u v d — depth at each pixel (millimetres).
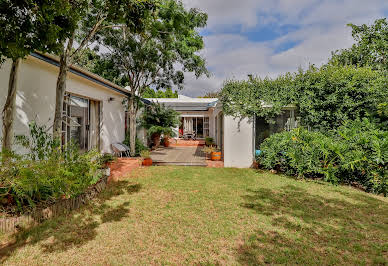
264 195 5031
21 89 4695
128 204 4355
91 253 2713
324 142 6512
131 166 7656
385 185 5496
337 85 7613
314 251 2826
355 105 7480
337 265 2551
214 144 14062
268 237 3154
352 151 6125
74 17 3527
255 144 8359
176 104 19359
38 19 3004
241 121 8367
